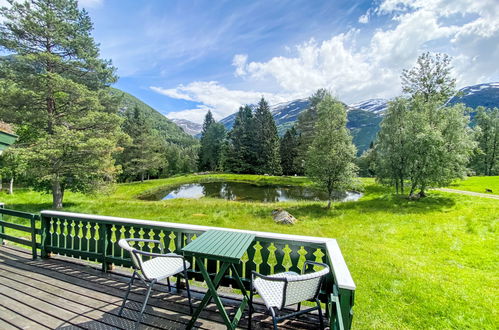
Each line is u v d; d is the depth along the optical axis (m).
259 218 11.80
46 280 3.43
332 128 14.48
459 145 14.59
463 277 5.38
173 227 3.22
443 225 10.04
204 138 46.94
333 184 14.30
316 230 9.88
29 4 11.16
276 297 2.17
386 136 17.56
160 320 2.55
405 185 17.69
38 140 10.96
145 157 30.88
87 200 15.84
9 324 2.43
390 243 8.13
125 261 3.53
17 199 14.16
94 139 11.33
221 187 27.11
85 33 14.31
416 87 20.44
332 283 2.55
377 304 4.12
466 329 3.45
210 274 3.18
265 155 38.81
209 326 2.46
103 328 2.39
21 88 11.02
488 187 19.58
